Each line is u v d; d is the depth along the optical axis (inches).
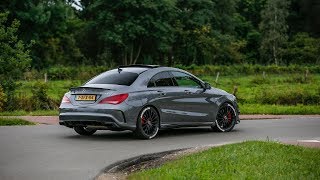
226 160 261.3
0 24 781.9
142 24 3061.0
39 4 2696.9
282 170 230.8
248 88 1418.6
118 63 3233.3
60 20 2856.8
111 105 409.7
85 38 3233.3
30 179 239.0
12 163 291.3
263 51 3708.2
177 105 454.9
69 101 429.1
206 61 3400.6
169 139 431.8
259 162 255.0
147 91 430.3
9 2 2699.3
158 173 227.3
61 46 3009.4
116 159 308.2
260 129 534.0
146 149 359.9
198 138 442.6
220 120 501.4
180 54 3378.4
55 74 1968.5
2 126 533.6
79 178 243.3
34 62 2790.4
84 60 3041.3
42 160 303.7
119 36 2984.7
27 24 2765.7
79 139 423.8
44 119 625.0
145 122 428.1
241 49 3966.5
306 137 457.4
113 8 3048.7
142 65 455.2
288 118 698.2
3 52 764.6
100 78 439.2
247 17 4202.8
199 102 475.8
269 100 988.6
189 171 227.8
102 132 490.3
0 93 703.7
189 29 3469.5
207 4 3540.8
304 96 981.8
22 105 774.5
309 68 2674.7
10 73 769.6
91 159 308.3
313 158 275.1
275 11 3506.4
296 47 3403.1
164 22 3100.4
